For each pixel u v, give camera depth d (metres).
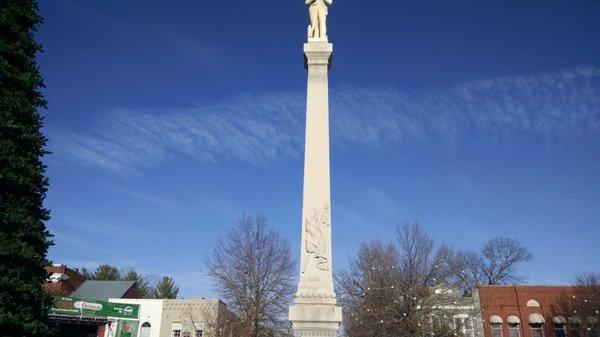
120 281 61.09
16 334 19.78
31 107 21.69
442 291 48.91
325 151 20.25
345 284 51.47
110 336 51.09
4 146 20.48
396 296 47.91
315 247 18.86
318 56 21.97
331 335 17.69
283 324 48.91
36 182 21.70
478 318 53.25
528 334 52.62
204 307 53.00
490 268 81.06
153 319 53.31
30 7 22.92
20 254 20.03
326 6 23.44
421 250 49.25
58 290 54.41
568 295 53.59
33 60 22.50
